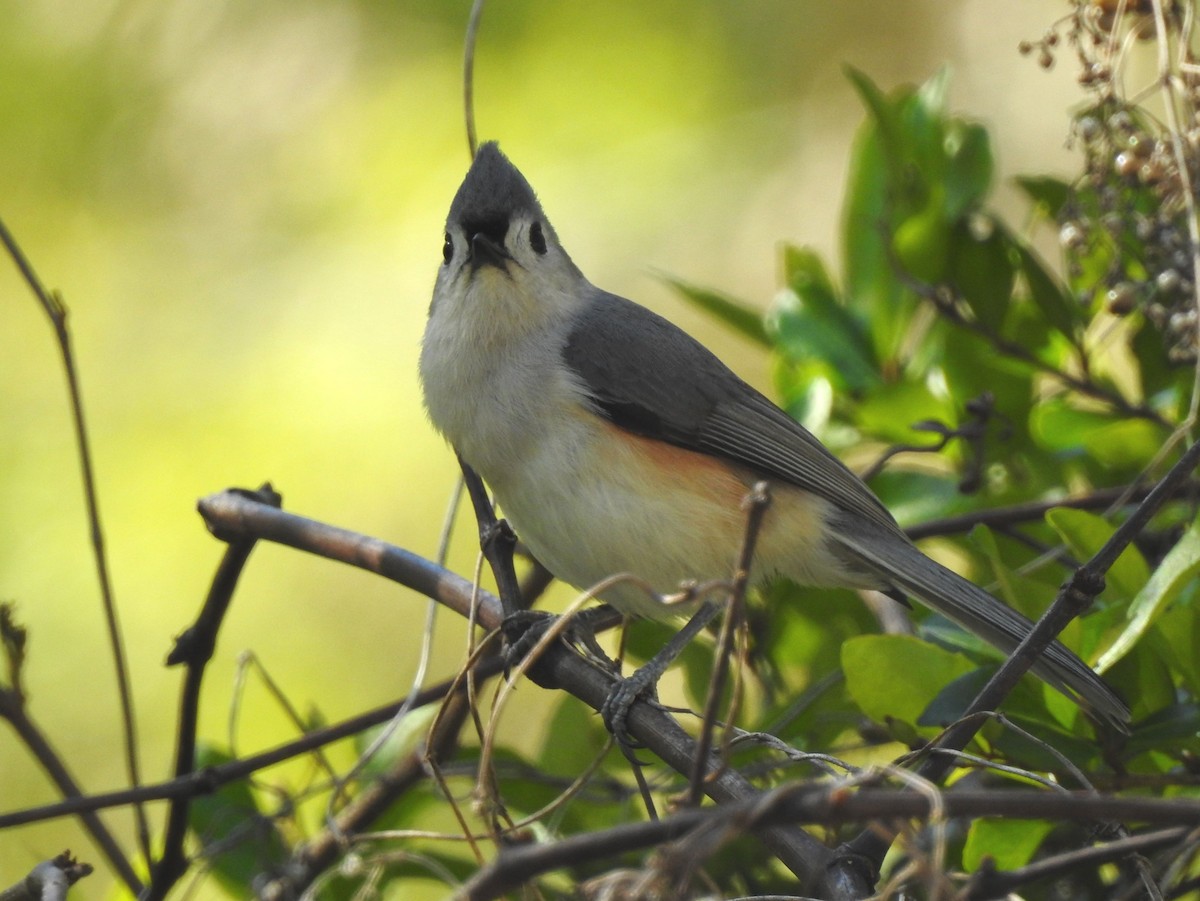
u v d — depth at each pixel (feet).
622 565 24.27
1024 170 44.98
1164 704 20.77
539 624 20.48
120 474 41.55
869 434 28.55
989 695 16.83
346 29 46.80
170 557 40.52
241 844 24.67
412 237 44.68
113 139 45.65
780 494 24.81
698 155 46.60
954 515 26.94
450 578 20.51
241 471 41.91
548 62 46.34
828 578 25.30
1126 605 21.09
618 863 23.54
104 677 38.70
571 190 46.03
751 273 45.98
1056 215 27.43
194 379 43.37
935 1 47.29
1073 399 28.81
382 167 45.65
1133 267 26.86
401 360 43.04
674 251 46.21
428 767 18.20
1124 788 20.06
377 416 42.47
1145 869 16.49
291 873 22.49
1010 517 24.93
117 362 43.42
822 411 27.66
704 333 46.09
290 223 45.39
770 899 16.26
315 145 46.24
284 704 24.80
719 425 25.09
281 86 46.57
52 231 44.57
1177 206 21.65
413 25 46.44
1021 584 22.02
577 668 20.06
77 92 45.68
